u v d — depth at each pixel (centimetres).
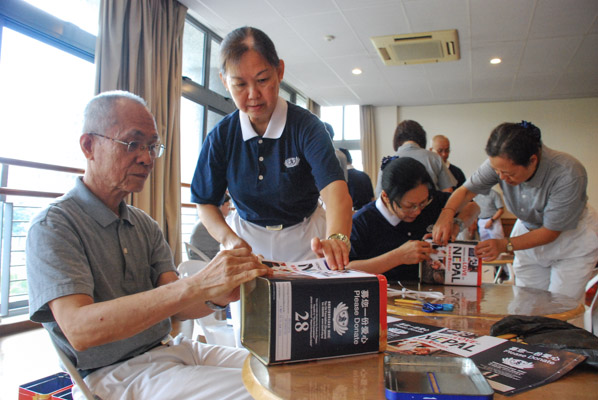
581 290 217
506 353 82
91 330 89
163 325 127
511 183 204
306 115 152
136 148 116
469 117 762
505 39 496
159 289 89
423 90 697
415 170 178
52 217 107
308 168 157
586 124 706
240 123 155
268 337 76
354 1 420
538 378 69
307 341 78
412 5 425
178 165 422
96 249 115
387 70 610
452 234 200
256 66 126
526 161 192
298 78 654
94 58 368
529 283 240
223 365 124
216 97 514
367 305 82
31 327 314
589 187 698
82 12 358
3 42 303
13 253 312
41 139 328
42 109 330
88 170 120
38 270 99
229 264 86
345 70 614
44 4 327
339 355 80
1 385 211
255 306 83
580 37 484
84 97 365
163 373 111
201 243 317
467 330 103
